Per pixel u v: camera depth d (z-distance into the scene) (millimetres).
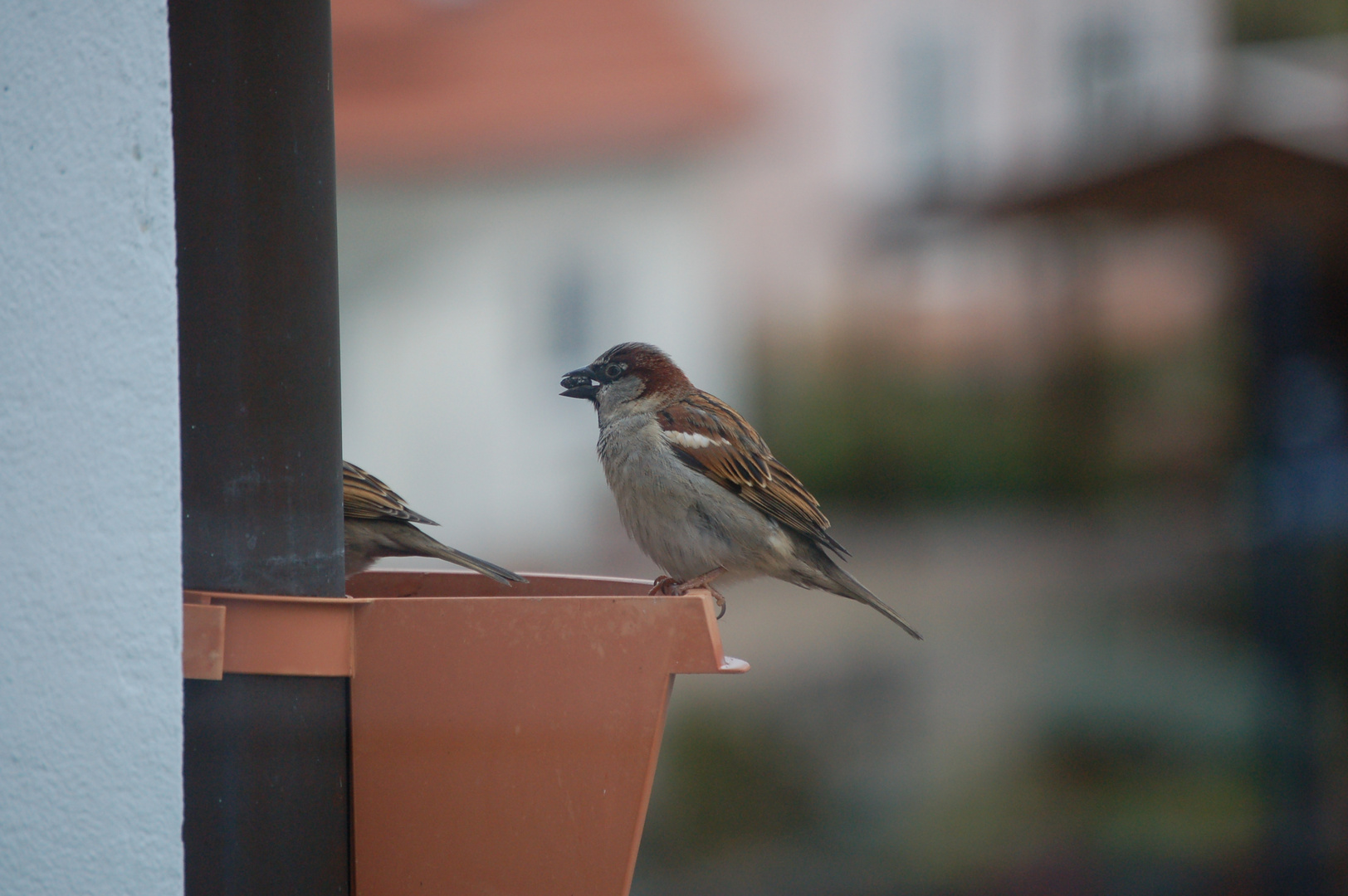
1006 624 18531
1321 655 13977
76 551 2275
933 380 30641
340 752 2703
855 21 33969
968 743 13000
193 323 2588
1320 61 16016
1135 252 27250
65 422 2287
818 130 33906
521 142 23625
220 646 2469
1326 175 14516
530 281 24359
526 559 23734
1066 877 9586
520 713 2676
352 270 23750
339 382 2861
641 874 9766
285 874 2588
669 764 12242
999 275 31469
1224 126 14352
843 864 9906
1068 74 35000
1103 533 24250
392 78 24297
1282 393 16172
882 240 22359
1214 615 17875
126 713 2244
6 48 2312
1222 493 22406
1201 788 11688
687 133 23812
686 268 24594
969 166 31531
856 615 19969
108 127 2256
